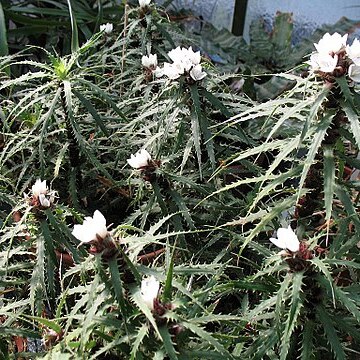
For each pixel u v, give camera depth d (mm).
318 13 1225
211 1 1322
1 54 936
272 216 435
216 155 629
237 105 600
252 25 1156
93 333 430
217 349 380
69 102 584
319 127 408
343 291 435
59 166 618
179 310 422
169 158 585
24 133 668
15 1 1344
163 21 808
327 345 452
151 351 402
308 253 407
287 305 449
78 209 646
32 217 517
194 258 586
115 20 1148
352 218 427
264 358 469
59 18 1270
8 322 500
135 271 394
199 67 539
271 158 763
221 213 587
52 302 562
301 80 436
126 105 709
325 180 410
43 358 425
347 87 394
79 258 516
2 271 517
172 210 569
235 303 576
